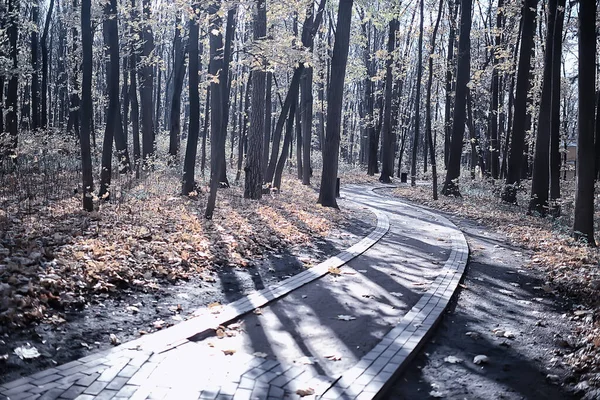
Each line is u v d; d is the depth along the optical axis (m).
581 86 12.15
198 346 5.07
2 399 3.60
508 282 8.89
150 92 23.95
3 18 18.47
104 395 3.85
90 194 11.05
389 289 7.86
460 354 5.51
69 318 5.40
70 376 4.11
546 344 5.88
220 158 12.05
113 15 12.38
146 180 18.58
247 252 9.64
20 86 32.47
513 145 22.05
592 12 11.81
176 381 4.20
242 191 19.72
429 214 18.91
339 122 18.17
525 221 16.92
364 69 31.62
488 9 32.81
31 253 6.80
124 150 21.16
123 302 6.18
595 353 5.32
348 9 17.80
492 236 14.30
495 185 25.98
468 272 9.59
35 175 16.69
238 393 4.07
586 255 10.70
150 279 7.16
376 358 5.00
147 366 4.44
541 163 18.59
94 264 6.86
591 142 12.26
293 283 7.83
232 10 11.90
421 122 60.44
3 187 13.34
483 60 34.50
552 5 17.56
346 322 6.18
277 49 14.12
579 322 6.68
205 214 12.06
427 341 5.84
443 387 4.69
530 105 27.02
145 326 5.55
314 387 4.27
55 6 35.84
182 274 7.65
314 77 27.64
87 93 10.80
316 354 5.12
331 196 18.34
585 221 12.42
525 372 5.09
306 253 10.45
